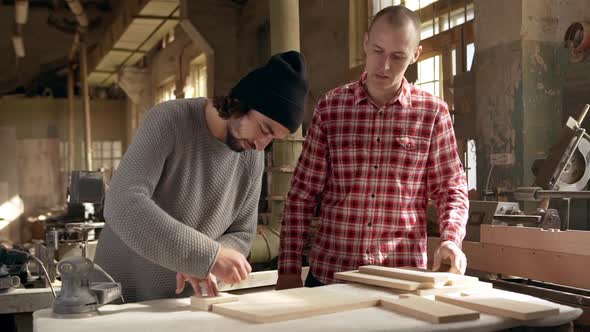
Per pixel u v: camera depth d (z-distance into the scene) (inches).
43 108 564.4
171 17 359.3
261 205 146.3
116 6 421.7
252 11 311.4
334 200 77.8
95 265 61.1
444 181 76.3
